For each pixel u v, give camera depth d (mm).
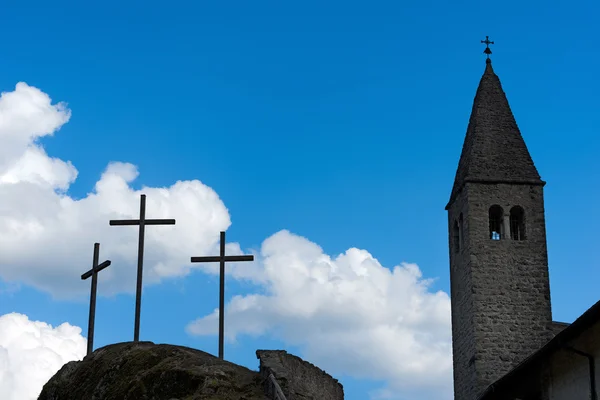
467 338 49875
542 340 48844
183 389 36844
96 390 39469
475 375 48125
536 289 49719
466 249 50875
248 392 36281
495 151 52781
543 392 27641
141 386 37688
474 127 54094
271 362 37656
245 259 41219
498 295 49500
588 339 25078
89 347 43219
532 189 51531
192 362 38625
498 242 50438
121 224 42562
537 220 51000
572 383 25984
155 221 42656
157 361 39375
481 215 50906
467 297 50250
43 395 42312
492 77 56344
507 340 48750
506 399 30547
